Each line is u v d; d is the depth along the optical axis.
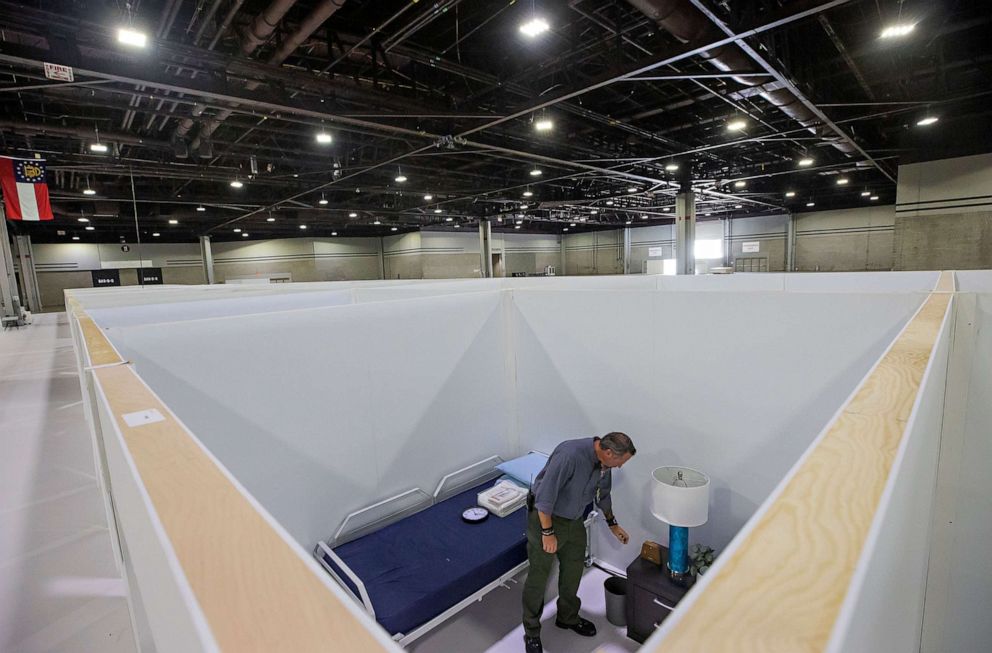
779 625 0.27
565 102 5.55
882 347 1.84
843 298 1.92
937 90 5.89
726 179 10.05
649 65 4.09
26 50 3.33
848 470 0.47
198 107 5.03
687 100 6.05
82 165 6.94
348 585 2.09
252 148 7.21
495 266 21.83
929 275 3.17
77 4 3.44
